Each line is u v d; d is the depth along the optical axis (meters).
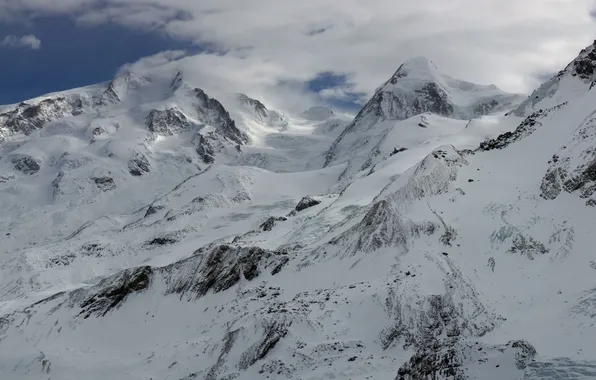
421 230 77.31
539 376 42.72
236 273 91.94
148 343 86.56
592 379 41.44
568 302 56.41
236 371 62.69
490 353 46.12
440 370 46.38
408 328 60.81
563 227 68.38
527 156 90.00
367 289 68.94
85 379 80.19
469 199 81.38
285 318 65.88
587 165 73.06
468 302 61.69
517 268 66.56
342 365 56.16
